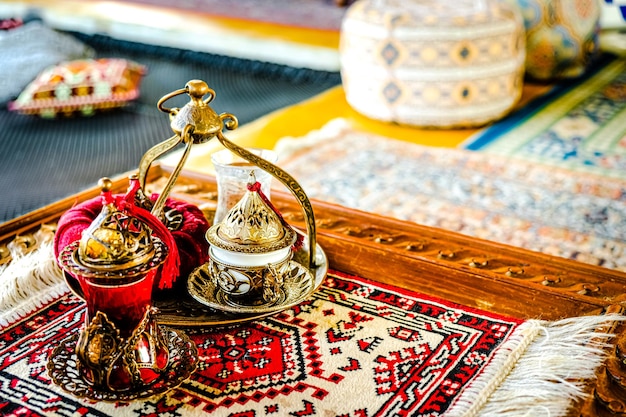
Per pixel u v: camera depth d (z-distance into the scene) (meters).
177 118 0.97
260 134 2.40
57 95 2.58
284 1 4.54
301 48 3.42
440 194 1.88
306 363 0.95
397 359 0.96
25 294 1.10
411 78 2.38
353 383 0.91
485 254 1.19
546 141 2.30
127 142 2.37
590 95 2.80
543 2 2.87
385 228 1.29
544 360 0.92
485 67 2.38
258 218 0.99
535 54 2.92
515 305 1.06
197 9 4.36
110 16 4.12
